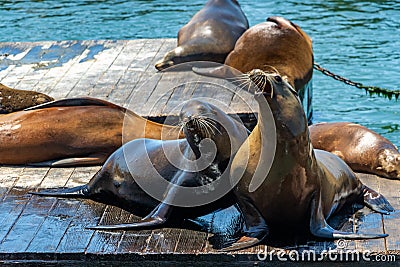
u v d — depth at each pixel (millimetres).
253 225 22844
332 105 43406
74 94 36469
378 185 26766
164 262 22453
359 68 48469
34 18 61750
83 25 59406
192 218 24438
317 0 63719
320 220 22484
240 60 38625
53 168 29031
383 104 43125
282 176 21625
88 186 26141
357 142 28516
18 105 31953
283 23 39188
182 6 63531
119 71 39875
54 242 23328
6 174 28516
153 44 44844
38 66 41250
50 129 29094
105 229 23859
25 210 25484
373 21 57594
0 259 22922
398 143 37531
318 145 29719
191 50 41562
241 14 45062
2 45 45031
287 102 21234
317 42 53562
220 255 22156
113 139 29141
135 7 63781
